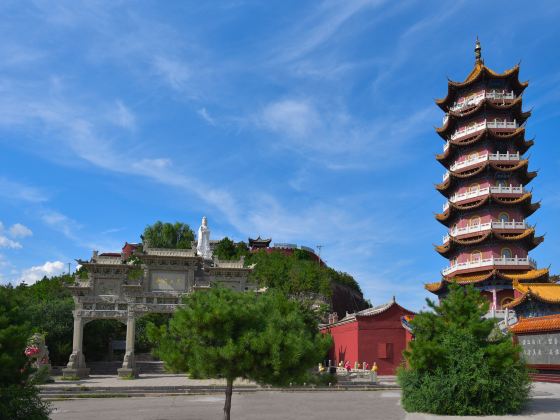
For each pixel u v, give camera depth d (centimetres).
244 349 2030
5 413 2134
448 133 8981
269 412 3216
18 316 2473
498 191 7994
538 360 5294
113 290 6488
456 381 2950
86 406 3644
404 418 2892
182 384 5000
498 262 7669
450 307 3319
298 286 10281
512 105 8281
